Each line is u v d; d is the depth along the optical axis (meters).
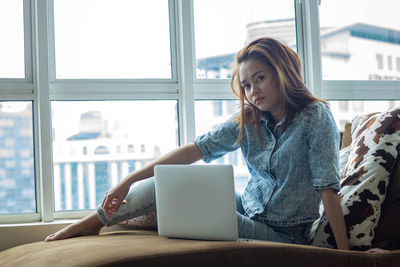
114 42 2.39
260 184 1.63
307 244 1.56
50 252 1.32
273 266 1.22
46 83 2.18
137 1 2.43
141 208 1.57
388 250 1.40
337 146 1.50
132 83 2.36
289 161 1.53
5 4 2.27
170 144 2.41
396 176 1.50
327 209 1.43
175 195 1.39
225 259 1.20
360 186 1.48
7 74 2.26
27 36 2.27
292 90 1.55
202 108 2.43
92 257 1.16
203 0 2.47
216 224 1.31
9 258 1.48
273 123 1.63
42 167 2.16
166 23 2.45
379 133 1.57
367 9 2.64
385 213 1.47
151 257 1.15
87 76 2.35
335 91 2.56
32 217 2.22
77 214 2.27
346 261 1.26
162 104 2.41
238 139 1.65
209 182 1.33
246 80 1.59
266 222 1.56
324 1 2.59
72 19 2.34
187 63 2.34
